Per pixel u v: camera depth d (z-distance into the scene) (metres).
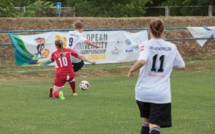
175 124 26.80
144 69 19.91
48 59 51.53
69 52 35.62
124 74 53.31
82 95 37.12
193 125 26.58
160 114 19.61
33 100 34.62
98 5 91.06
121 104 33.22
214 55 69.44
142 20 73.12
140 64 19.45
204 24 77.00
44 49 51.28
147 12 103.94
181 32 71.94
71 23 68.50
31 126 26.02
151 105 19.78
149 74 19.84
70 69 35.78
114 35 55.31
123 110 30.95
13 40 49.75
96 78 49.44
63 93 38.19
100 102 33.94
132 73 19.80
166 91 19.72
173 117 28.73
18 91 39.25
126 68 55.34
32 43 50.59
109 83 44.97
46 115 29.11
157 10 103.81
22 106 32.16
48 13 86.06
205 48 71.12
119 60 55.75
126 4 89.19
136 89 20.17
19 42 50.00
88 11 90.06
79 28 39.69
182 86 42.53
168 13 100.19
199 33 60.88
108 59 55.12
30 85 43.69
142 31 57.06
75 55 35.84
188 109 31.45
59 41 35.34
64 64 35.56
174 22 75.00
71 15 91.25
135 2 90.25
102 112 30.19
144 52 19.66
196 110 31.11
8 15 75.19
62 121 27.42
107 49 54.97
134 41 56.56
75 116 28.86
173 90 40.03
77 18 69.88
